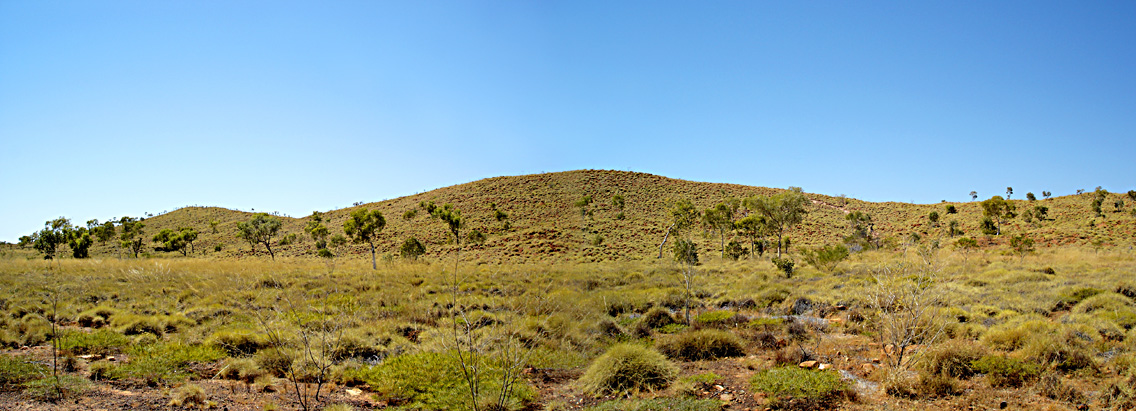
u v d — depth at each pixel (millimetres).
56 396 7492
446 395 8531
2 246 74125
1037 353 9250
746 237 63562
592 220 70062
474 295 19594
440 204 82000
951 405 7699
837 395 8328
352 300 17828
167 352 10492
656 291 20672
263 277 23703
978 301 15094
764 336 12234
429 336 12312
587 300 17141
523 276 26984
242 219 94375
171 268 27531
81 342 11047
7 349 10609
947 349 9188
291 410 7684
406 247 51594
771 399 8055
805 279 23484
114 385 8461
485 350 10617
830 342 11844
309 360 9844
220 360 10414
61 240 61750
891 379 8406
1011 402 7598
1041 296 15086
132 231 81062
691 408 7809
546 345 11828
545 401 8727
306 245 69625
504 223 68312
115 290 19422
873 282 18609
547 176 95438
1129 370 7961
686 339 11602
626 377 9188
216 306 16328
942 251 30266
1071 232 54656
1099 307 13164
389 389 8844
